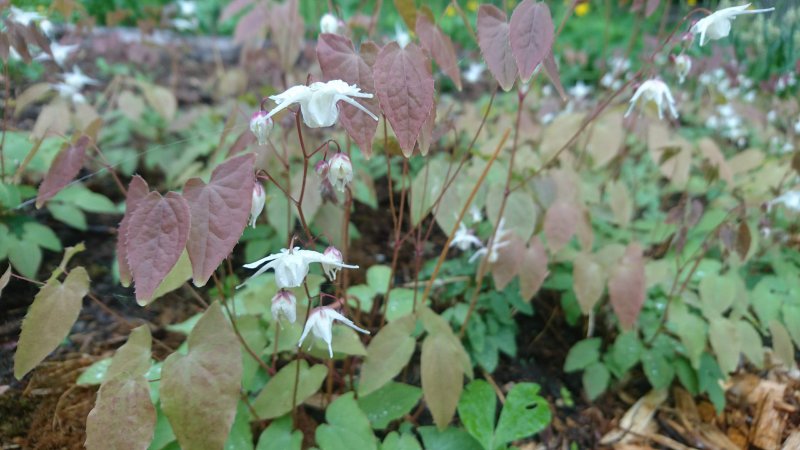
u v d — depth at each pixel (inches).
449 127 10.4
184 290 12.8
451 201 11.0
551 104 17.1
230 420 6.7
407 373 11.1
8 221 11.3
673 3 31.0
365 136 6.8
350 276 13.7
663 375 10.9
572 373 11.9
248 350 8.6
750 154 14.6
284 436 8.4
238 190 6.1
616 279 10.1
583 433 10.7
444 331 9.1
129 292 12.4
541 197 11.9
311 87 6.2
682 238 10.9
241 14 31.5
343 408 8.5
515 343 12.0
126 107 15.7
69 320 7.4
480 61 24.8
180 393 6.6
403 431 9.6
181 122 16.2
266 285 9.8
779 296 11.8
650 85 9.2
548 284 12.4
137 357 7.1
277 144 13.6
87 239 13.8
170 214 5.9
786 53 18.0
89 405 9.6
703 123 20.8
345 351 8.7
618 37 32.2
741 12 8.3
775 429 10.6
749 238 10.4
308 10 25.9
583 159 15.9
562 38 32.2
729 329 10.5
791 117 17.7
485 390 9.7
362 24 14.6
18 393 9.7
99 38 19.5
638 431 10.8
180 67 24.4
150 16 23.5
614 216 13.4
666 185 17.4
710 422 11.0
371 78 6.9
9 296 11.4
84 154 9.0
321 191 8.8
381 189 17.5
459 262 12.9
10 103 16.3
